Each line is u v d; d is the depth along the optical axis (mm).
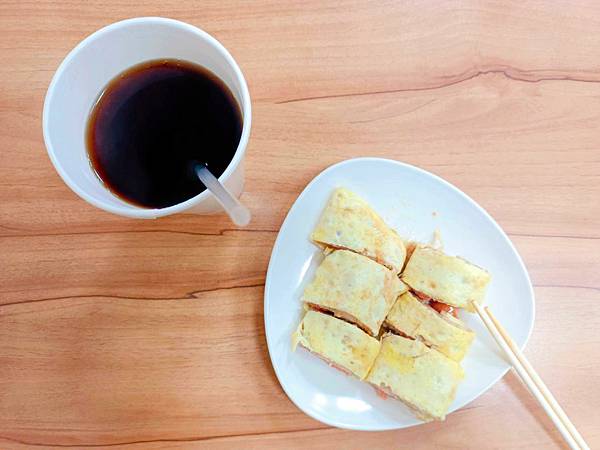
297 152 325
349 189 321
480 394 306
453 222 324
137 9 326
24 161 317
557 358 317
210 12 328
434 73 331
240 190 301
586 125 331
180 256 317
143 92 250
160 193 241
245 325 312
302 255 321
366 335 307
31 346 307
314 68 328
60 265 313
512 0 335
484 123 330
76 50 225
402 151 329
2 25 323
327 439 306
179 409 305
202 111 246
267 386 308
